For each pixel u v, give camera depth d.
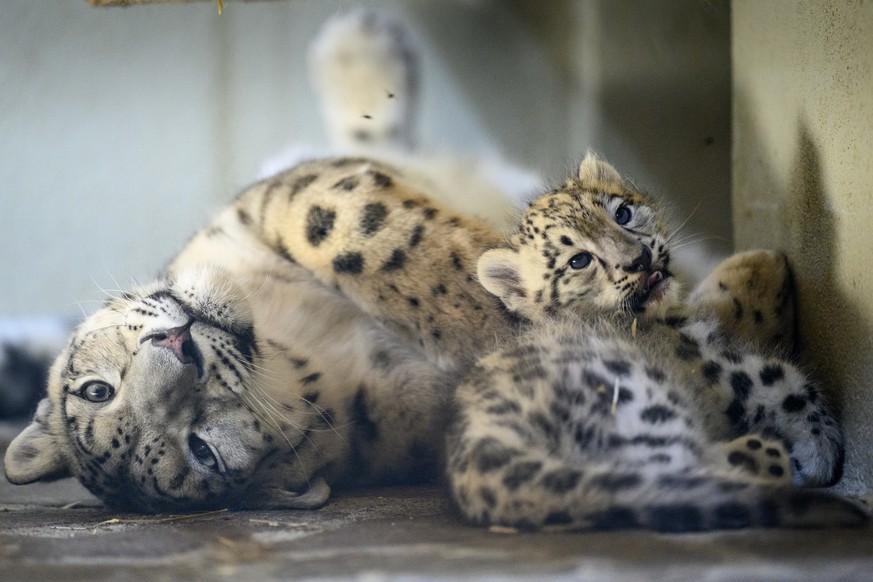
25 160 13.66
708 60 10.82
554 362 6.07
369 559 4.87
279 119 13.82
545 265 7.56
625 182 8.38
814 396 6.89
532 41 12.23
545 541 4.95
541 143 12.03
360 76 11.69
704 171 10.65
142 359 6.97
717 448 5.82
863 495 6.18
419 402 7.64
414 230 7.66
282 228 7.97
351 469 7.76
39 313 13.46
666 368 6.26
